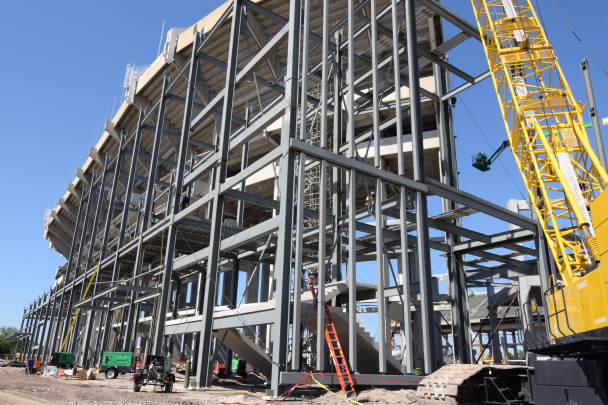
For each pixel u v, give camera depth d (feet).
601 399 35.53
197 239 94.43
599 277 33.81
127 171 177.17
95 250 198.18
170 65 124.77
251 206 151.43
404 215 65.10
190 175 85.40
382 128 86.94
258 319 57.57
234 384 80.38
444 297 89.61
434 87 113.50
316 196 106.52
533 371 42.96
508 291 104.53
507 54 82.84
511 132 80.84
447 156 100.32
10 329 395.55
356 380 52.95
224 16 88.58
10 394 51.75
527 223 80.53
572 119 73.00
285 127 58.29
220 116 119.96
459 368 45.85
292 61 60.90
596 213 34.53
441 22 104.32
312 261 98.73
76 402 44.86
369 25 88.28
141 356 96.78
